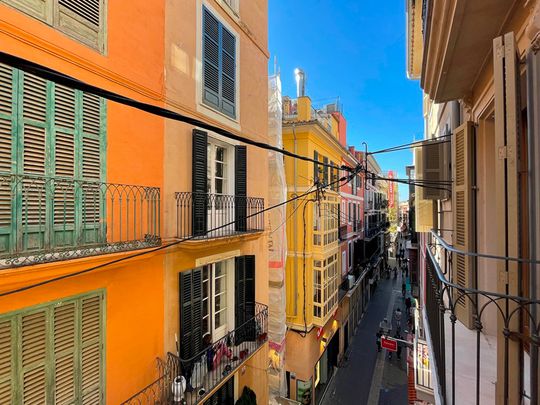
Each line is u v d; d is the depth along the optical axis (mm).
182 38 5562
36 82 3469
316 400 13789
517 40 2779
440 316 2816
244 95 7559
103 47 4203
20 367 3271
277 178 10656
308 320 13086
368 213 27328
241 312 7102
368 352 18312
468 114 4922
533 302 1863
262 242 8195
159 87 5066
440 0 2965
